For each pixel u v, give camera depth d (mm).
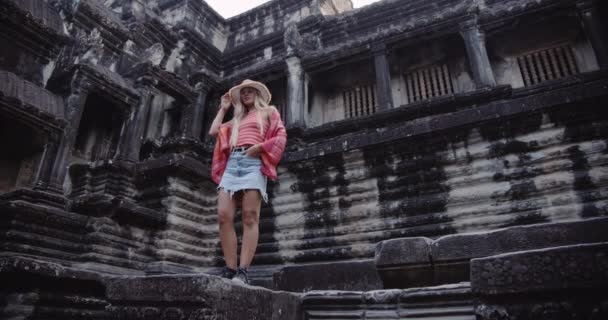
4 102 8344
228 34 17688
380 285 3279
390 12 13398
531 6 9938
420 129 8055
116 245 8141
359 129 10727
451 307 2518
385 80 11008
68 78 9977
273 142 2965
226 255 2771
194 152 11750
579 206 6375
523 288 1711
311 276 3600
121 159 10508
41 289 5023
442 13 10789
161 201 9664
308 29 14766
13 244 6770
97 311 5555
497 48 11641
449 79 12000
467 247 2918
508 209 6941
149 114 13156
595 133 6695
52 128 9133
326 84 13656
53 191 8734
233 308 2018
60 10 11539
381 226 7914
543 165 6945
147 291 2100
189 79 13906
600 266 1599
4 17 9484
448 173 7719
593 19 9273
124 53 12508
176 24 15320
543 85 9055
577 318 1593
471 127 7664
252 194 2824
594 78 8555
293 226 8852
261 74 13227
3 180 9555
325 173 9016
